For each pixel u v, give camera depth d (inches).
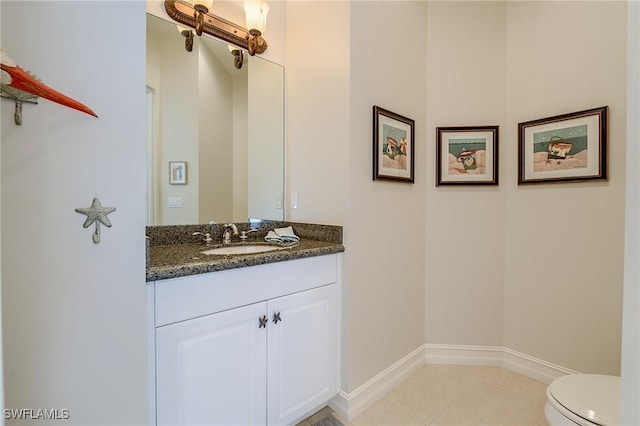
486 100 78.3
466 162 79.4
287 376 54.1
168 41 59.4
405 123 73.4
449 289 81.4
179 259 46.1
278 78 74.5
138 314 34.8
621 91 61.5
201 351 43.3
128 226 33.6
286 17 75.8
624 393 22.0
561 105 69.1
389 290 71.0
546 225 71.9
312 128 68.7
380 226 68.2
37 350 28.9
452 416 61.5
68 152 29.8
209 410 44.4
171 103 60.3
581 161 66.0
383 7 67.7
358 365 63.7
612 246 63.2
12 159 27.3
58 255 29.6
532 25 73.1
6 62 23.4
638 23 21.0
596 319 65.4
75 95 29.9
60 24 29.1
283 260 51.8
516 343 77.4
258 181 72.5
